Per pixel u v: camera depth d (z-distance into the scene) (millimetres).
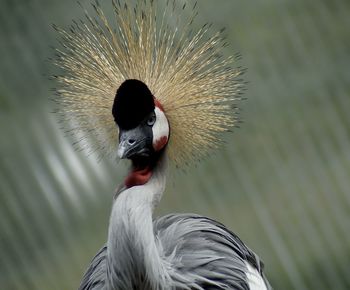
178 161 8250
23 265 14484
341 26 16656
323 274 14445
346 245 14734
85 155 14727
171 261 7734
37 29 15914
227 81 8359
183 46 8281
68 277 14320
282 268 14492
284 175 15008
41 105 15258
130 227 7148
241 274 8094
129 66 8219
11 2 16156
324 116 15625
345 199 14977
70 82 8305
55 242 14547
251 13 16375
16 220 14695
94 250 14375
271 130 15359
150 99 7629
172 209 14406
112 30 8375
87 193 14656
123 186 7719
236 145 15109
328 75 16078
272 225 14688
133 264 7195
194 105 8156
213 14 16094
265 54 16062
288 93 15781
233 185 14781
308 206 14922
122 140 7543
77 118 8359
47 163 14891
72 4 15820
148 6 8922
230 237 8430
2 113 15258
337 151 15344
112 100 8195
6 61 15672
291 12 16641
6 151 14992
